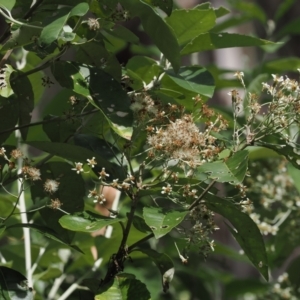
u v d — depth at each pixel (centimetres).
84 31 176
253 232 172
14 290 171
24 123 179
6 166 183
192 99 180
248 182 209
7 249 204
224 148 173
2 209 197
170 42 172
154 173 183
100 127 181
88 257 201
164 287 172
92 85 173
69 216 170
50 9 176
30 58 199
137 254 200
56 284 205
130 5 172
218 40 182
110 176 176
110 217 172
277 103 171
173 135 168
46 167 179
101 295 170
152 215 168
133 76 179
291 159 173
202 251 171
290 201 208
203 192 170
